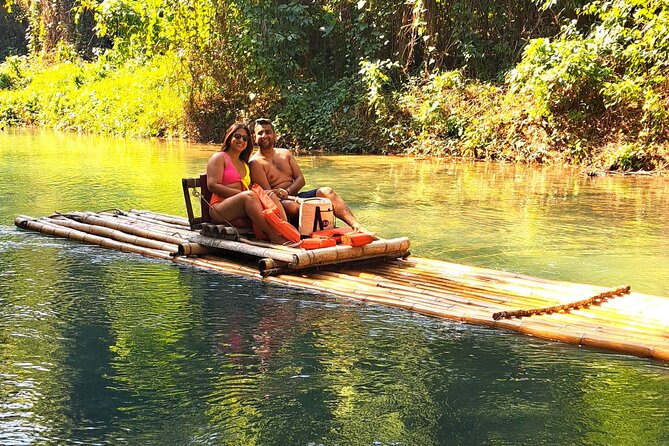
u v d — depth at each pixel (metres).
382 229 7.16
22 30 27.67
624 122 12.25
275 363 3.87
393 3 15.70
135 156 13.52
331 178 10.80
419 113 14.33
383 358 3.95
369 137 14.85
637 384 3.65
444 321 4.53
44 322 4.43
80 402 3.39
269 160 6.25
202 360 3.89
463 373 3.76
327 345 4.12
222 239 5.86
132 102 18.66
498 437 3.13
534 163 12.77
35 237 6.68
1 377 3.64
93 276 5.43
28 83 23.39
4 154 13.63
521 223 7.52
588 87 12.47
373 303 4.86
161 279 5.38
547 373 3.77
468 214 7.97
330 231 5.77
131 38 19.17
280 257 5.39
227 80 16.91
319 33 16.86
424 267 5.65
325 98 16.00
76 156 13.43
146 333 4.27
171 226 6.72
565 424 3.24
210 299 4.91
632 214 8.05
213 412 3.32
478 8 15.12
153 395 3.48
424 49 15.41
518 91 13.52
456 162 13.07
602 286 5.31
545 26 14.76
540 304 4.75
